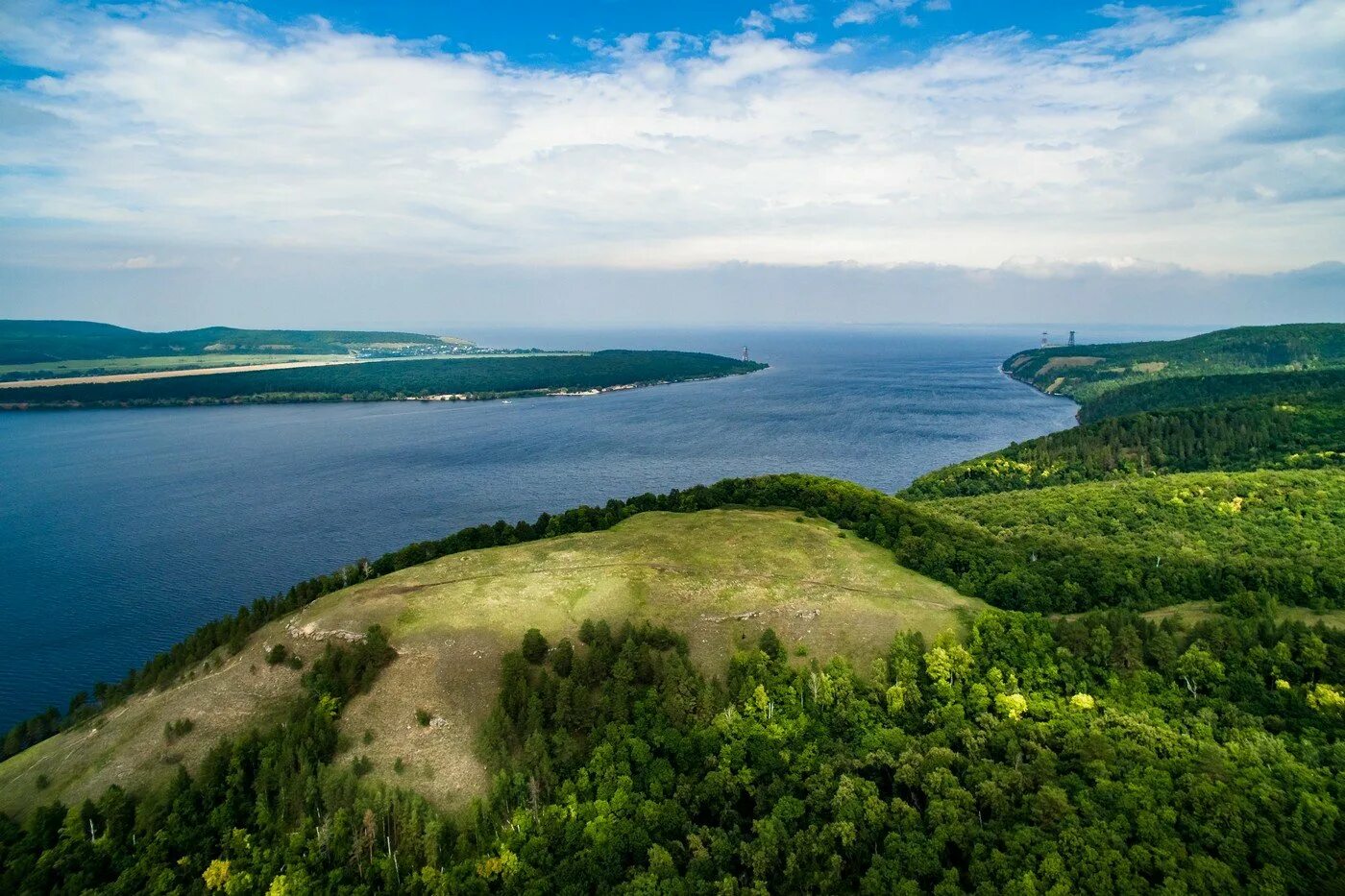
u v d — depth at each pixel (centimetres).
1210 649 9712
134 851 8575
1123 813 7531
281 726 9900
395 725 9912
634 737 9444
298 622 11600
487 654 10675
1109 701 9294
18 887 8044
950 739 9200
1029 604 11700
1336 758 7869
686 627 11281
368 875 8225
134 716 10700
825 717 9825
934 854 7744
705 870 8094
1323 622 10344
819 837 8150
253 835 8612
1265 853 7031
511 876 8112
